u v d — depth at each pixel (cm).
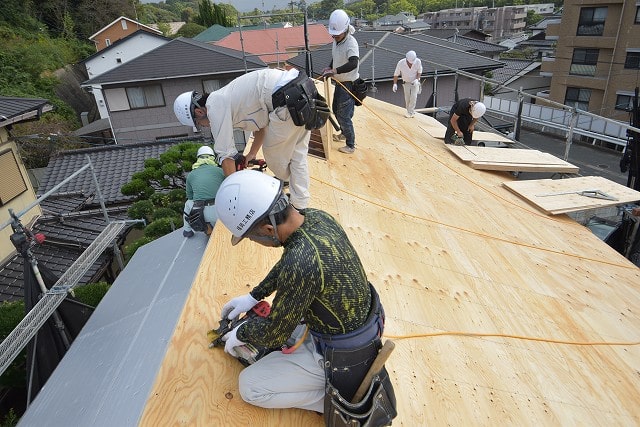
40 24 2653
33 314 413
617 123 655
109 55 2694
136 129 1820
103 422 192
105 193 1209
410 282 337
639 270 459
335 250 139
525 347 304
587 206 540
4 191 865
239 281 246
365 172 536
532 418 241
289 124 272
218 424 164
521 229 495
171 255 362
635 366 316
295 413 173
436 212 484
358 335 147
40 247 856
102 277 853
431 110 988
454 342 284
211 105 261
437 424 216
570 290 398
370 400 152
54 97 2130
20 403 607
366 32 1822
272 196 140
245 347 178
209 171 332
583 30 1986
